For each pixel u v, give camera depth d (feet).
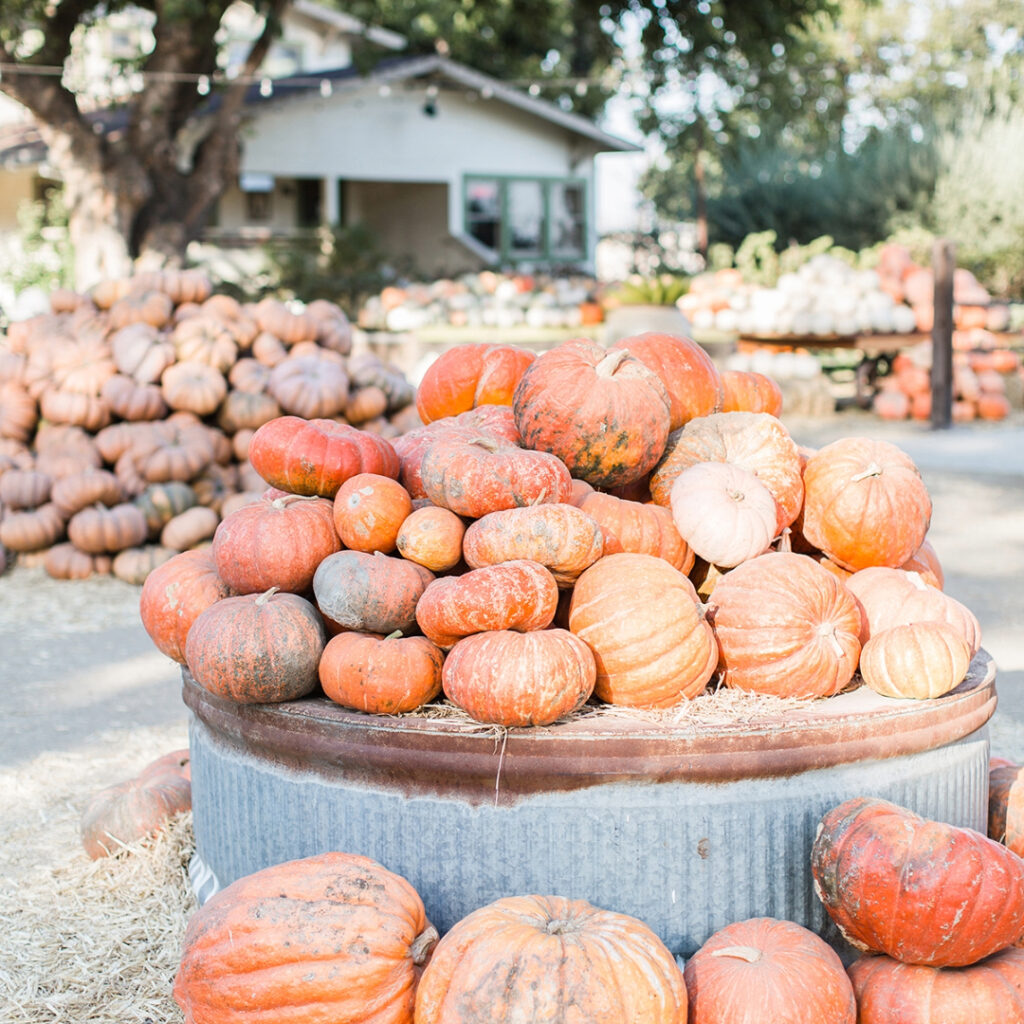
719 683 10.09
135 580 26.58
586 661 9.10
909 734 9.43
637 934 7.86
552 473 10.07
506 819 9.09
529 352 13.10
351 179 73.92
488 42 87.20
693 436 11.55
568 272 70.69
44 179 69.21
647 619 9.47
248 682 9.59
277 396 28.89
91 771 15.51
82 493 26.81
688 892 9.08
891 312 51.78
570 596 10.16
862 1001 8.39
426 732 9.11
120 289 30.60
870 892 8.30
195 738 11.17
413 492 11.57
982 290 54.54
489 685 8.84
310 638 9.77
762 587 9.96
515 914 7.99
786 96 83.61
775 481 11.27
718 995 7.95
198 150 54.60
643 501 11.81
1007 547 28.45
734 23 65.87
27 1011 9.63
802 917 9.29
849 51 122.83
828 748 9.13
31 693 19.01
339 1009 7.84
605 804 9.02
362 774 9.47
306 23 86.99
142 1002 9.76
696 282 57.00
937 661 9.66
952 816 10.02
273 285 63.72
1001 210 74.90
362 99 71.97
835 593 10.09
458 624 9.21
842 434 47.44
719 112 87.04
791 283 53.88
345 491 10.53
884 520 11.20
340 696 9.61
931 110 88.84
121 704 18.42
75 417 27.94
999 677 18.51
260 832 10.16
